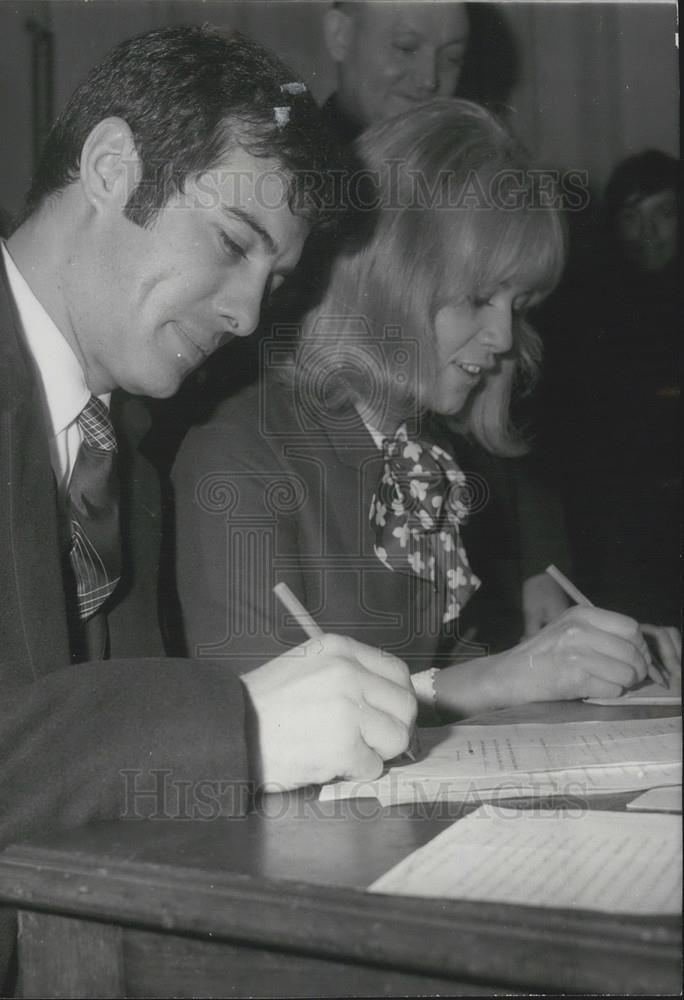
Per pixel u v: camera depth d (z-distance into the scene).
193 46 0.88
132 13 1.31
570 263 1.52
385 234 1.23
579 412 1.59
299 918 0.39
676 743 0.66
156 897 0.42
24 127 1.28
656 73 1.49
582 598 1.03
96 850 0.47
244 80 0.88
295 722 0.57
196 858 0.45
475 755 0.64
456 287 1.25
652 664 0.99
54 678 0.57
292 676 0.59
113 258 0.87
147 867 0.44
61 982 0.45
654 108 1.49
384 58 1.33
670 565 1.54
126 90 0.87
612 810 0.51
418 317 1.24
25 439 0.74
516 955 0.36
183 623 1.02
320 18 1.34
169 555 1.03
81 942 0.44
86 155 0.87
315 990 0.41
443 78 1.37
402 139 1.29
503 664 0.94
